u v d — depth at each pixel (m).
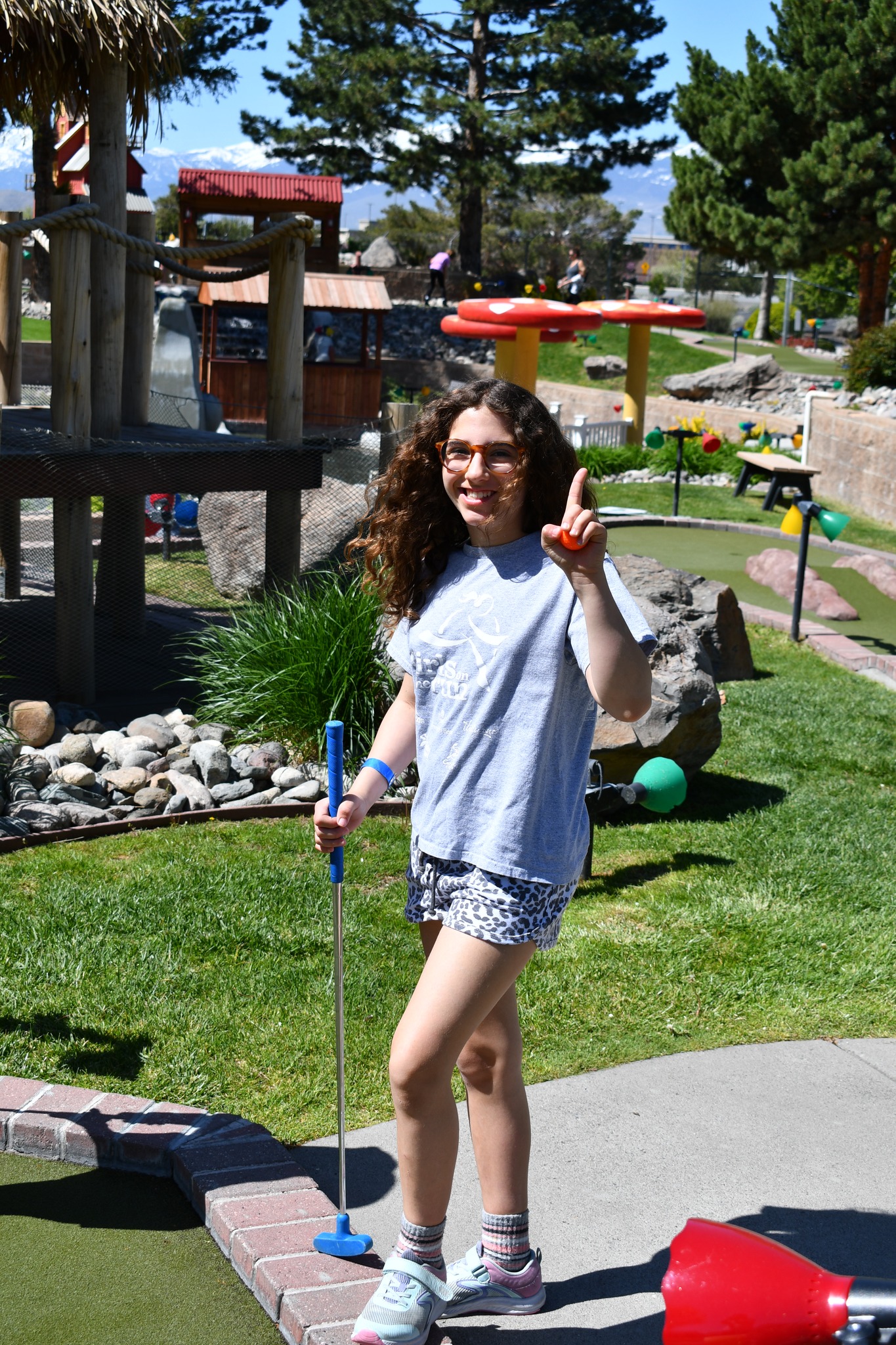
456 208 46.12
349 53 33.59
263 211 29.53
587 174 34.41
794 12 27.14
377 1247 2.75
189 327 15.09
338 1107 2.63
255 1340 2.45
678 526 13.70
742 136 26.92
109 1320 2.49
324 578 7.48
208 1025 3.69
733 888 5.00
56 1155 3.08
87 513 6.80
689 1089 3.53
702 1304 1.68
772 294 44.12
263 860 5.00
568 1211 2.96
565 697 2.37
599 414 27.84
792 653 8.98
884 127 26.09
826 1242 2.87
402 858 5.13
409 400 28.56
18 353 9.84
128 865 4.91
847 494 16.81
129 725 6.34
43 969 3.95
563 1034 3.81
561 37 32.22
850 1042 3.85
